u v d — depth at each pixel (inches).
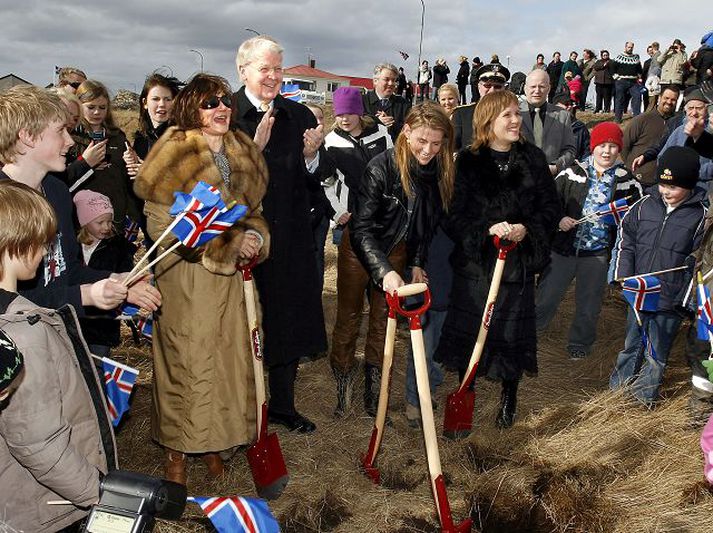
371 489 140.0
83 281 107.7
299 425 162.6
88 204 150.7
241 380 127.0
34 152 92.2
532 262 153.6
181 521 124.6
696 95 198.2
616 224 200.7
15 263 77.9
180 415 124.1
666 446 150.6
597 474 142.6
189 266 121.7
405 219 149.9
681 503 132.2
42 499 80.1
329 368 204.1
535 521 129.3
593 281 209.5
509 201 151.7
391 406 180.7
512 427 166.7
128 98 682.8
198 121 122.5
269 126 142.1
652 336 170.7
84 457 77.4
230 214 108.7
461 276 157.0
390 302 122.8
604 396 175.2
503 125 149.4
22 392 72.1
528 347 157.9
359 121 200.4
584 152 243.9
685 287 158.7
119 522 68.4
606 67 749.3
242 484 141.3
